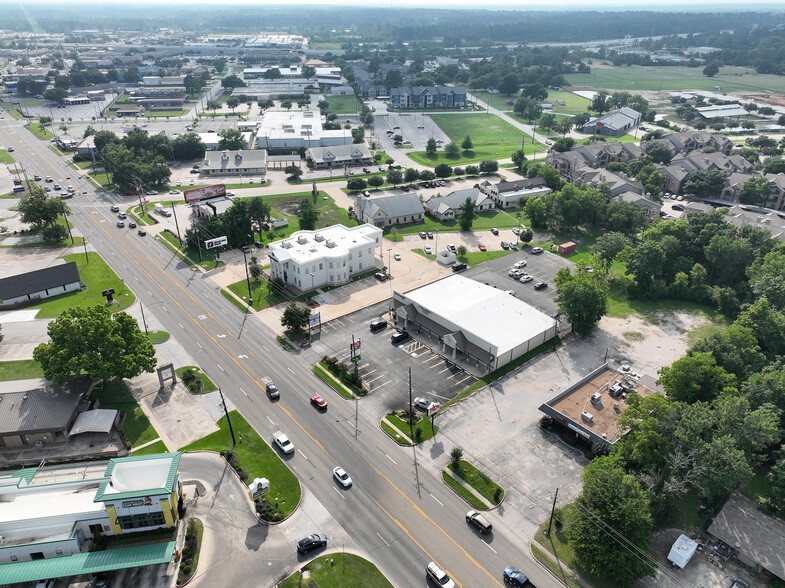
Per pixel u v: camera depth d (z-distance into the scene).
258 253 163.62
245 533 75.62
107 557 69.06
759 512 79.19
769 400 91.56
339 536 75.44
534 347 119.31
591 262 140.62
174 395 102.81
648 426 81.19
